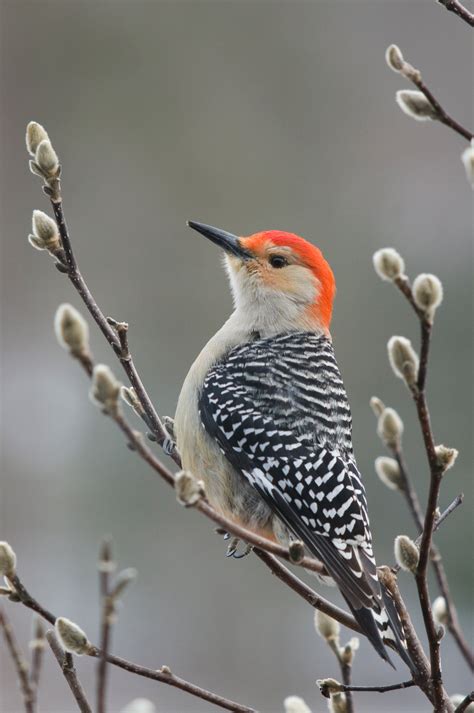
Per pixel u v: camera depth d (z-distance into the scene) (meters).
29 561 16.47
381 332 16.52
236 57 22.61
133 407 6.94
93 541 16.25
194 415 7.36
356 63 22.81
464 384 15.49
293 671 15.13
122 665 5.21
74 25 22.39
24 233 21.03
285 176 21.66
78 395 18.69
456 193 20.98
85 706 5.14
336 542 6.53
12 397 18.81
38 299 20.27
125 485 16.39
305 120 22.28
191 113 22.08
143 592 15.75
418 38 23.05
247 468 7.03
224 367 7.50
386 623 5.79
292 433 7.04
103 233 20.94
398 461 5.84
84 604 15.89
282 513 6.82
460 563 14.24
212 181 21.36
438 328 16.06
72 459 17.22
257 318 7.98
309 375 7.42
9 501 17.23
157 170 21.50
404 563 5.02
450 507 5.92
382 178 21.56
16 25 22.17
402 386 15.87
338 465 6.89
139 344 18.59
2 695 13.84
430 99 5.11
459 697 5.87
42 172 6.00
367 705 14.09
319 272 8.11
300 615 15.53
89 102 22.06
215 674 15.21
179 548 15.98
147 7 22.41
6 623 5.61
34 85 22.11
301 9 22.97
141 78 22.23
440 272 17.73
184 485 4.52
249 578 15.74
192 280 19.80
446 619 5.87
